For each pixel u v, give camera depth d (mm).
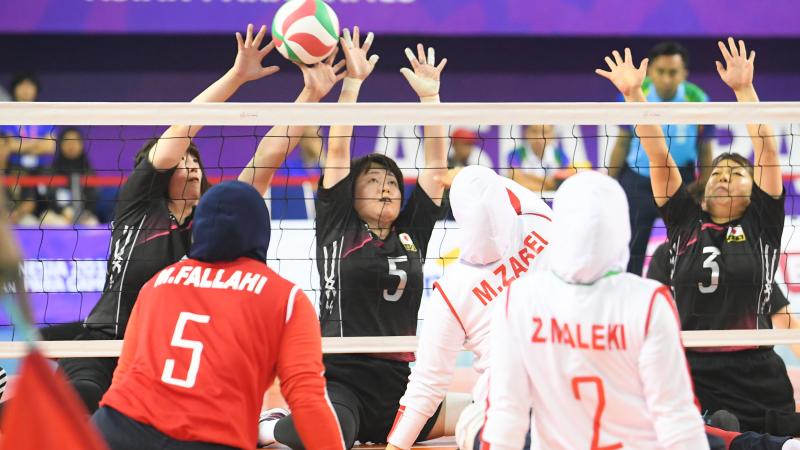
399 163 22016
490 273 7512
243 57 11062
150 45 23953
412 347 9805
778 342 10117
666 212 11109
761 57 24266
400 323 10438
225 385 6336
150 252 10258
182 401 6289
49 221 20422
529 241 7684
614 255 5746
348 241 10414
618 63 11891
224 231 6723
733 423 9469
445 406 9930
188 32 23047
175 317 6531
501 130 22281
